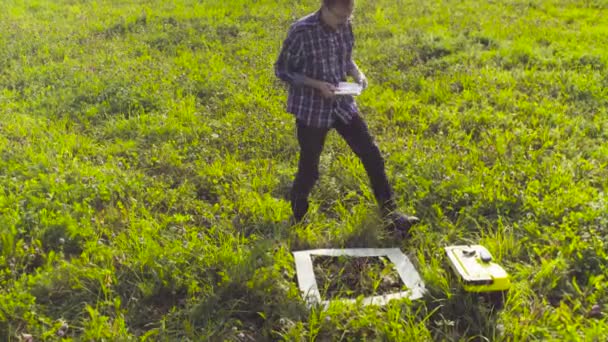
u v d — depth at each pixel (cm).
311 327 323
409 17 1049
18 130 577
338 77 381
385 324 325
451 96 668
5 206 430
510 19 1027
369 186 478
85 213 433
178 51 870
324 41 363
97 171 489
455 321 334
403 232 404
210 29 976
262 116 609
